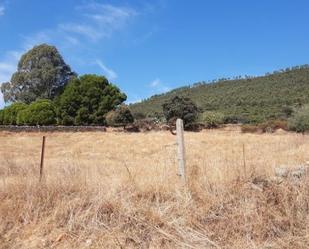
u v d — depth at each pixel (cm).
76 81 6347
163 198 709
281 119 5706
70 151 2998
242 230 627
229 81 11975
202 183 744
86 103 6231
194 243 602
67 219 651
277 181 744
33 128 4716
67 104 6200
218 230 630
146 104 10869
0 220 642
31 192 709
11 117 6250
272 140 3222
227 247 593
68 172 822
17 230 628
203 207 677
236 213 657
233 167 796
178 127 789
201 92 11206
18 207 675
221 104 8869
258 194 702
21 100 7262
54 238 612
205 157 1025
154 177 767
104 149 3161
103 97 6278
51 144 3594
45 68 7231
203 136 3966
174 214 664
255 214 651
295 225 641
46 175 805
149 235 616
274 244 598
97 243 600
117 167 1054
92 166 947
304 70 11150
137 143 3544
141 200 698
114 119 5394
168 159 912
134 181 752
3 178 820
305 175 759
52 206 684
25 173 866
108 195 691
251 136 3909
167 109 5431
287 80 10519
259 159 1035
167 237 611
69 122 6200
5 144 3522
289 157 1351
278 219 648
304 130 4425
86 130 4972
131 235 613
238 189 717
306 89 9175
